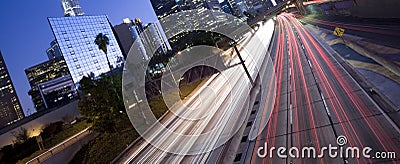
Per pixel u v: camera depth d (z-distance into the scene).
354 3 40.41
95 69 196.12
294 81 24.66
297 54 38.28
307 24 74.06
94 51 199.88
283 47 51.69
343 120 12.76
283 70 31.55
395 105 11.83
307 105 17.05
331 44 33.69
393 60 16.34
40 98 162.38
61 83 173.38
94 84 40.16
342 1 46.31
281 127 15.29
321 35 44.78
